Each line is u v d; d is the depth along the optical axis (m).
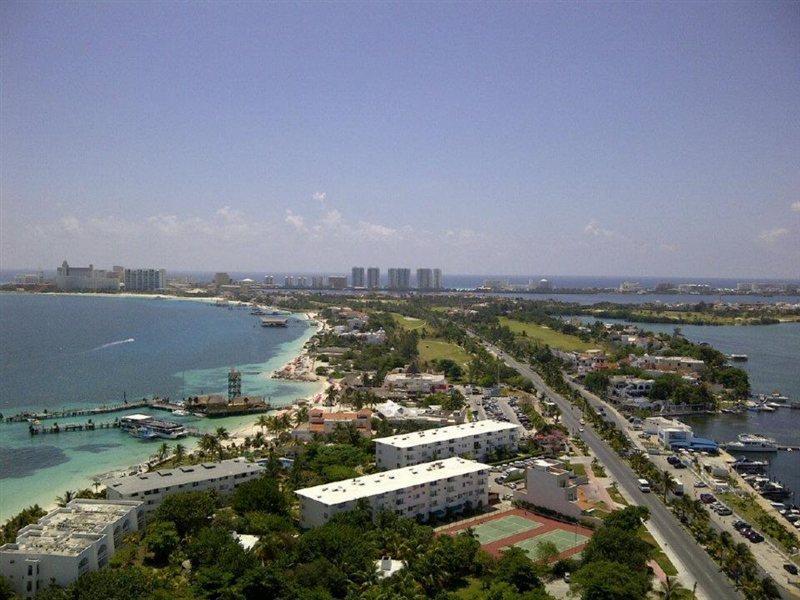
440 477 197.00
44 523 162.12
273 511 182.88
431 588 145.75
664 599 143.12
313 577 141.38
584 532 184.50
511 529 186.50
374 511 180.38
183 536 166.62
